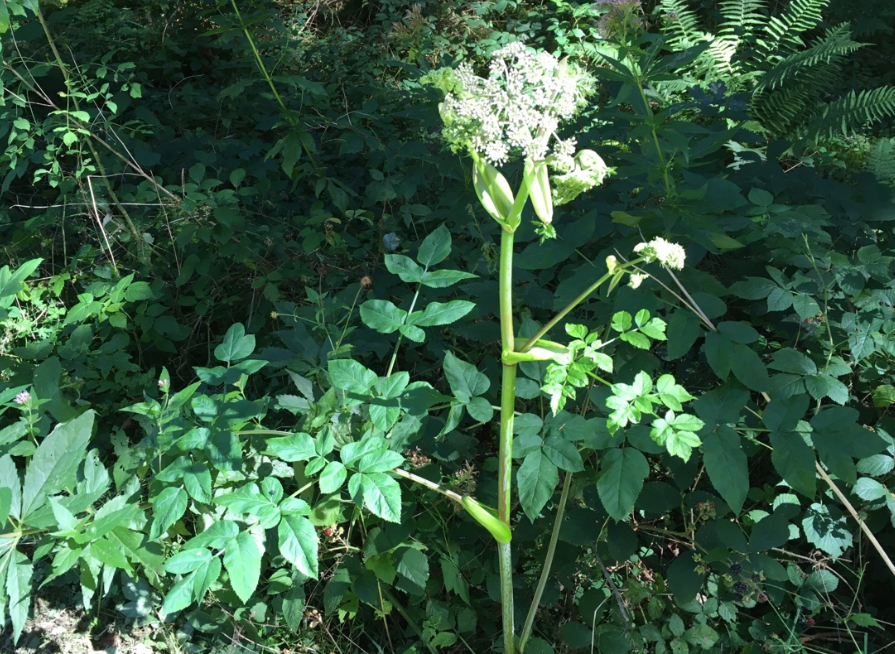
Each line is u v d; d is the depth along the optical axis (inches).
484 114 66.1
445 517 103.8
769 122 231.0
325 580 104.8
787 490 106.6
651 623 95.5
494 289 109.9
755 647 94.7
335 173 183.5
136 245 151.3
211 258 151.6
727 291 102.3
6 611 103.5
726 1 266.2
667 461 97.7
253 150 178.9
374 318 86.3
